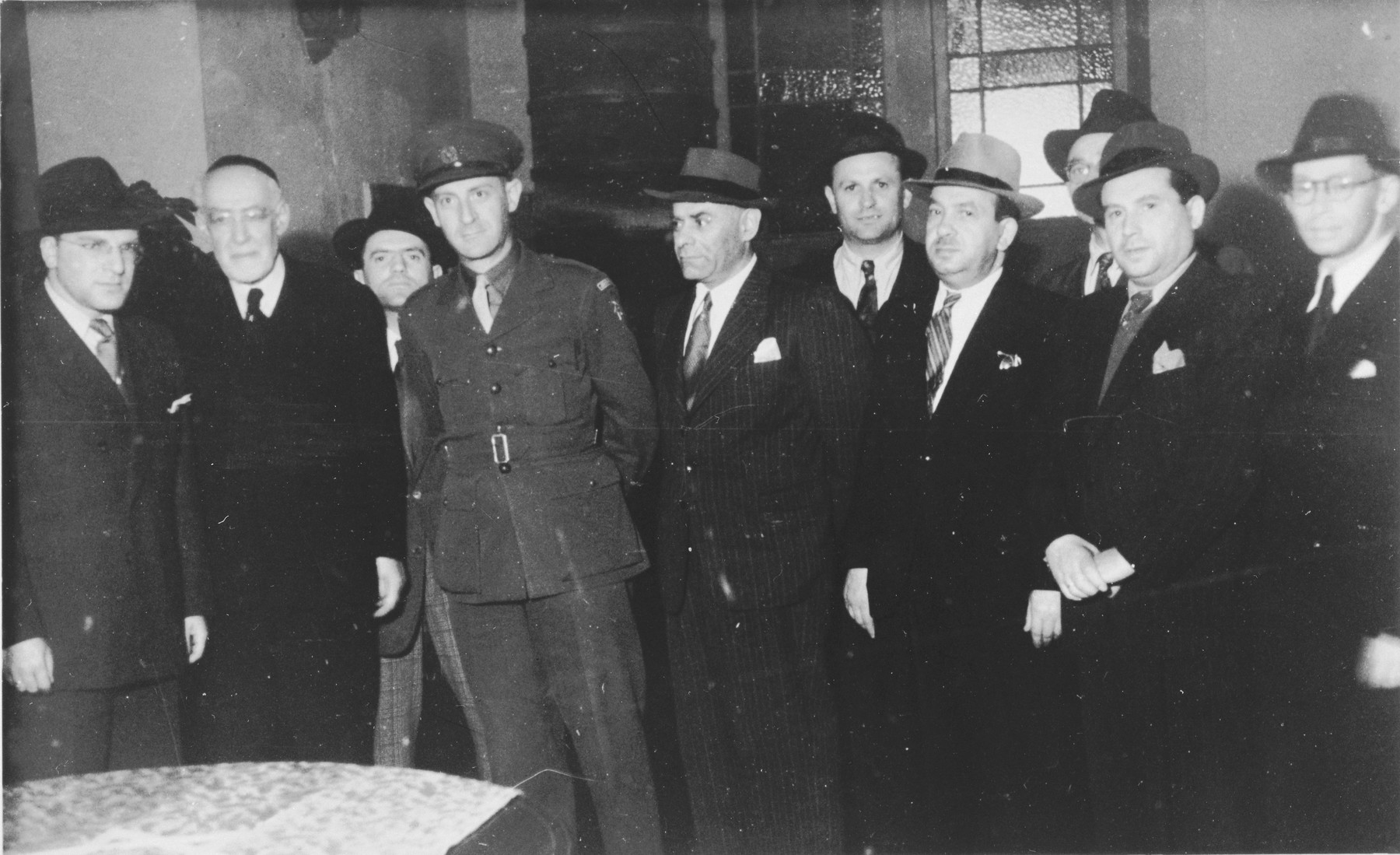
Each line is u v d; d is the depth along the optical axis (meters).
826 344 2.88
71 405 2.94
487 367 2.88
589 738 2.86
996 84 3.95
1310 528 2.80
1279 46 3.61
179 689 3.05
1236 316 2.78
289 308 3.13
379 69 3.78
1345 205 2.97
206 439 3.06
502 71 3.94
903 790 3.00
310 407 3.09
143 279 3.08
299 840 1.16
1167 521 2.76
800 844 2.90
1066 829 2.92
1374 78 3.55
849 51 4.02
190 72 3.37
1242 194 3.20
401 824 1.19
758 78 4.03
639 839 2.87
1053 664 2.90
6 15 3.22
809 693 2.91
